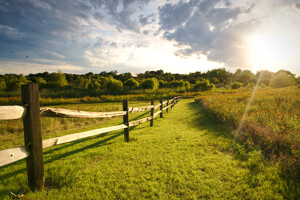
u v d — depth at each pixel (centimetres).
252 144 358
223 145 383
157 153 346
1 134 566
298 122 434
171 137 465
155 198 203
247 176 247
